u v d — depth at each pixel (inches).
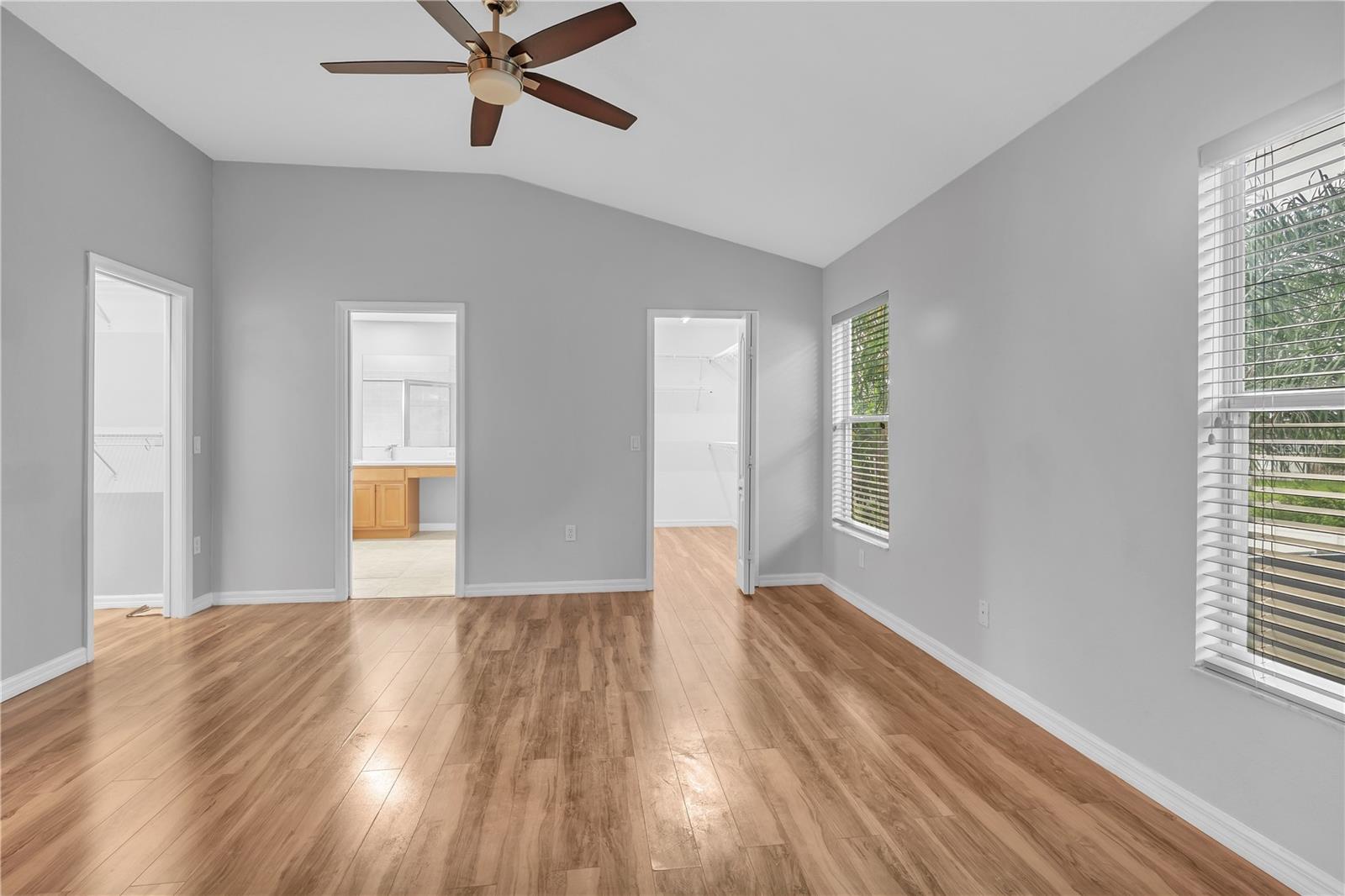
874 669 130.0
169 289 158.6
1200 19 77.3
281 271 179.6
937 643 136.2
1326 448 67.9
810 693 117.4
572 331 190.5
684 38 108.1
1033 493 107.1
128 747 96.7
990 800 83.0
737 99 123.5
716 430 330.0
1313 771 64.9
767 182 155.3
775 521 201.5
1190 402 79.0
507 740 99.4
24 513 117.5
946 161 125.1
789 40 102.5
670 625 160.4
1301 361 69.8
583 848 73.3
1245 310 75.9
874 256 167.0
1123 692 88.8
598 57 118.0
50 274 122.4
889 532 157.8
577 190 185.9
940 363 135.5
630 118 107.5
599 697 115.9
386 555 253.9
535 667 130.6
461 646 144.2
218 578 179.2
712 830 76.7
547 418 189.9
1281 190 72.0
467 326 186.7
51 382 123.0
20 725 103.7
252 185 178.5
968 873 69.1
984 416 120.4
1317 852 64.6
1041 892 66.1
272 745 97.7
